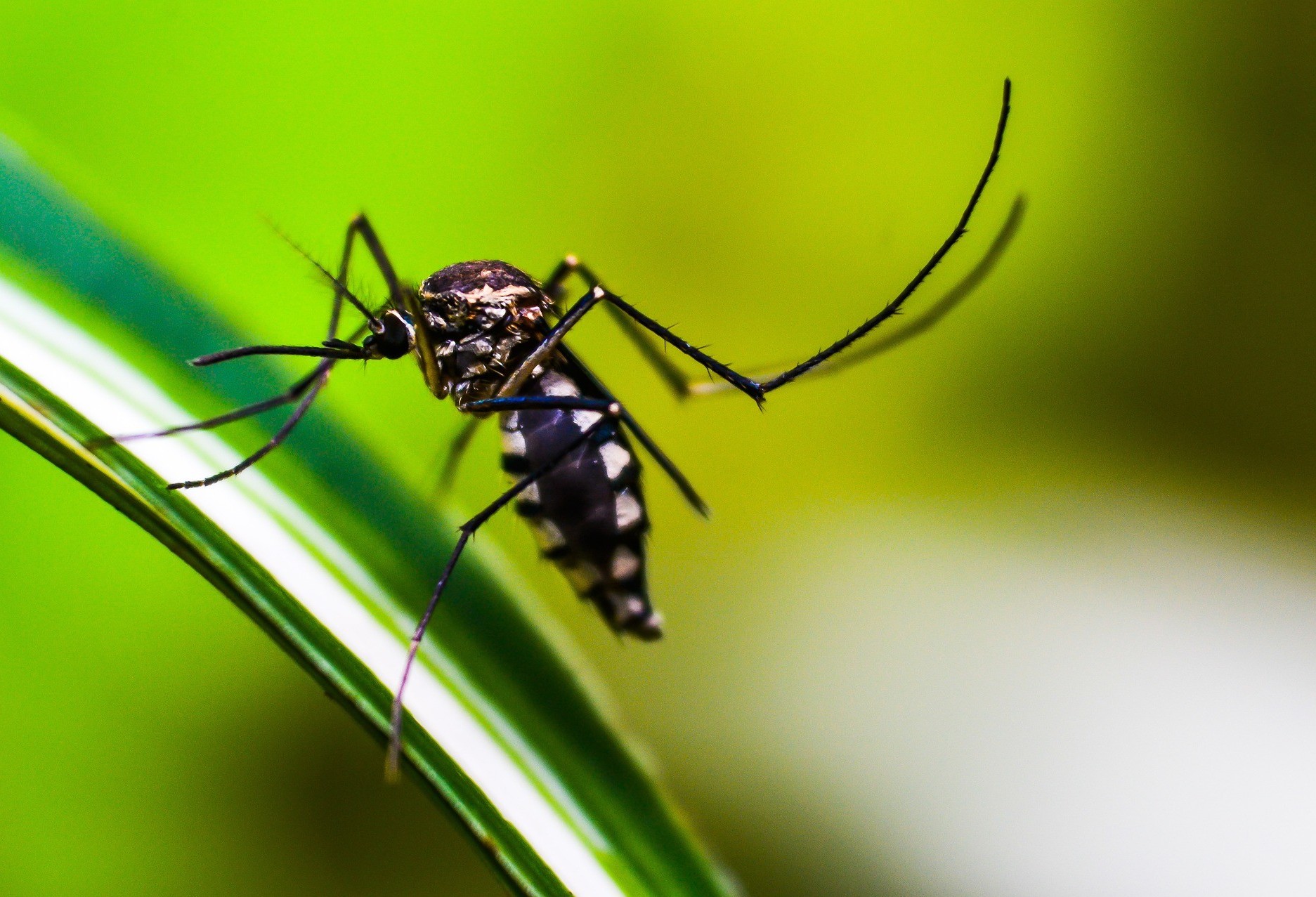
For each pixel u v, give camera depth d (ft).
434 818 0.17
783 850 0.17
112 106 0.18
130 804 0.17
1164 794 0.17
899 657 0.18
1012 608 0.18
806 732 0.18
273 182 0.18
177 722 0.17
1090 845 0.17
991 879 0.17
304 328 0.18
